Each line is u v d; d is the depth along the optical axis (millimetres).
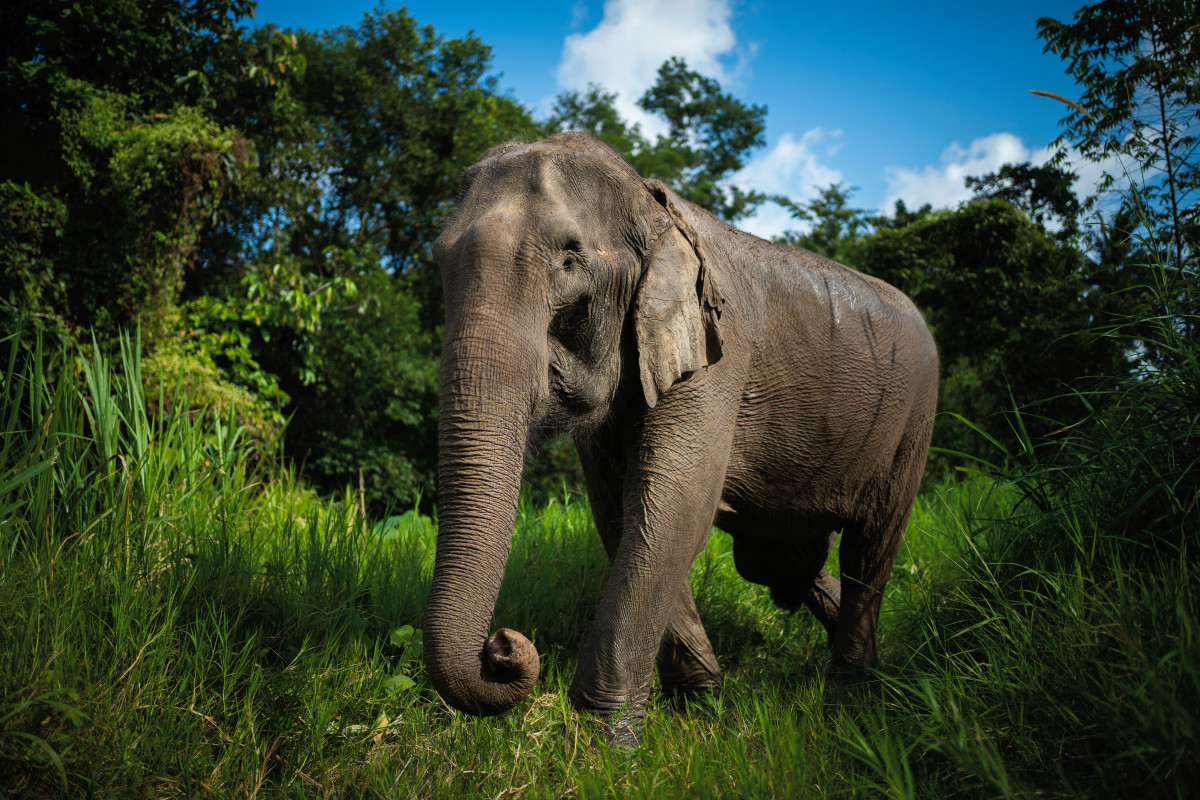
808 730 2576
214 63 9469
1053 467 3170
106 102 7668
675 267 2842
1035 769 2113
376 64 18875
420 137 18859
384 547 4324
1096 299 11805
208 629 2975
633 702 2791
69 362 3822
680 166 28969
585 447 3260
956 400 13883
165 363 7711
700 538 2984
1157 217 3467
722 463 3049
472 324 2381
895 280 15039
